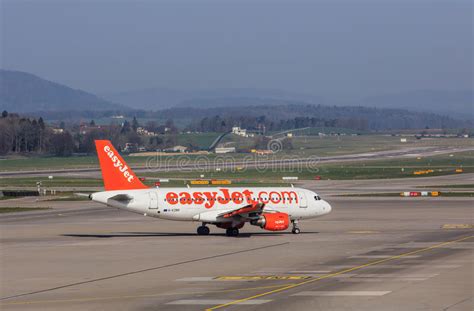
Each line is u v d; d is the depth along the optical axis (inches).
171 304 4468.5
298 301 4498.0
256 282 5255.9
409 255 6717.5
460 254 6761.8
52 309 4387.3
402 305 4352.9
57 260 6609.3
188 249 7372.1
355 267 5949.8
